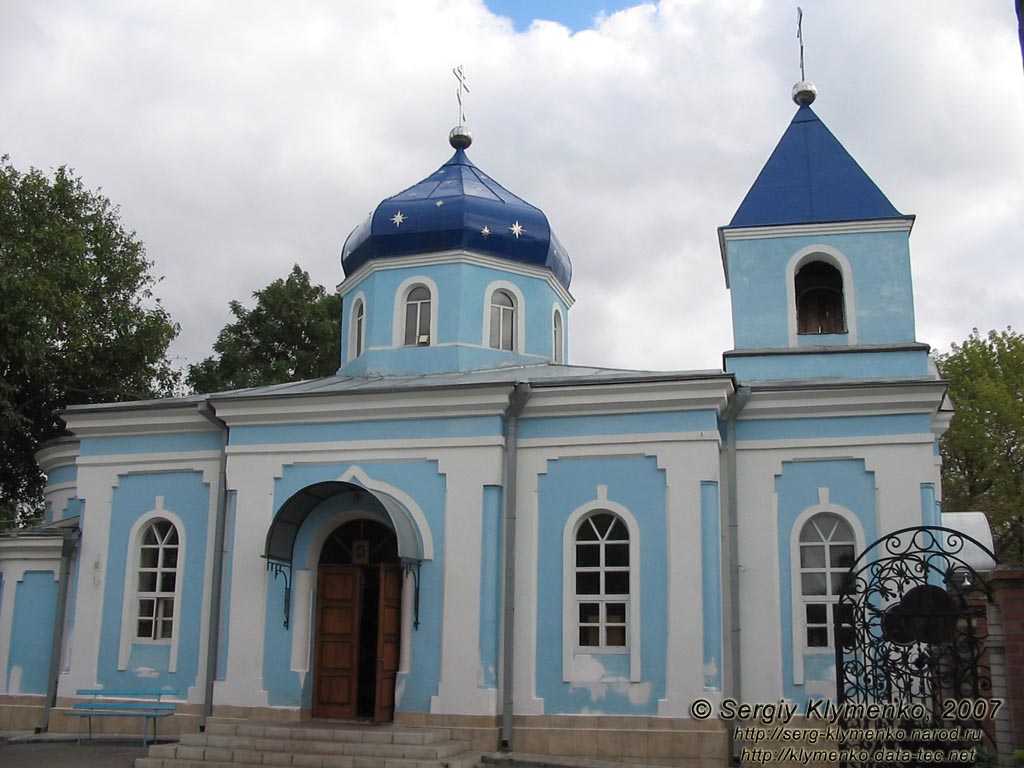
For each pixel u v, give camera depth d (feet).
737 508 53.78
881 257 60.59
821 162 63.77
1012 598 32.76
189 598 57.47
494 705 50.67
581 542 52.85
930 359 61.36
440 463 53.98
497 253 66.39
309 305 124.16
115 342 90.02
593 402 53.06
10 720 58.70
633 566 51.44
